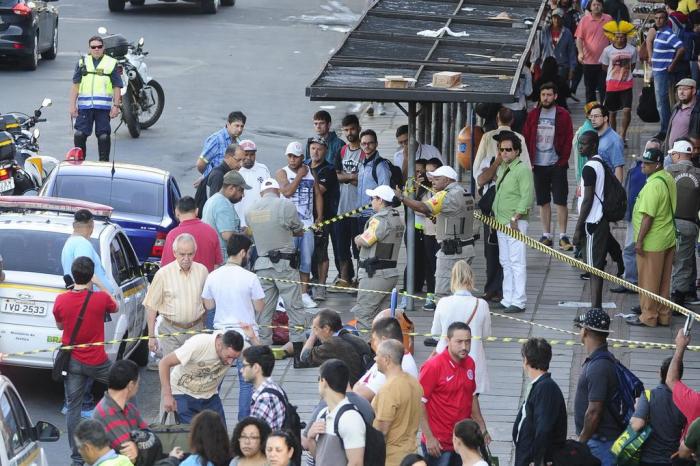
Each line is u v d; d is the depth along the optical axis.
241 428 25.44
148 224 46.44
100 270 37.66
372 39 51.00
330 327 31.44
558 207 52.09
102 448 24.78
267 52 96.12
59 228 39.47
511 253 44.59
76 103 65.06
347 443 25.78
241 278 35.75
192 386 32.59
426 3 58.19
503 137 44.12
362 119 79.44
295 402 37.53
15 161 54.44
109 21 107.56
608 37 67.12
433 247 45.59
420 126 50.09
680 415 28.64
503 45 49.97
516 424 28.81
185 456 27.50
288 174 45.97
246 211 41.31
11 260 38.34
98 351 34.66
